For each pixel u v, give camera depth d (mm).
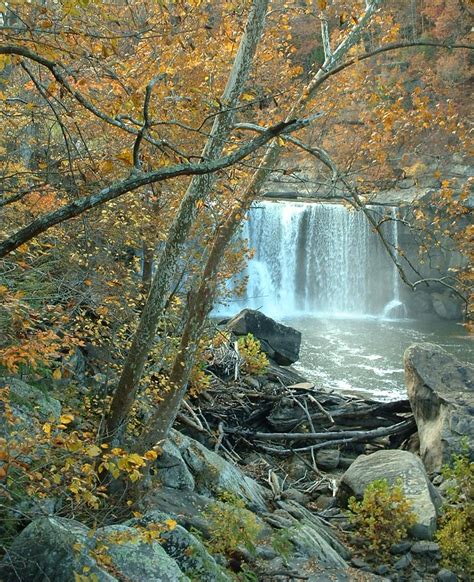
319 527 10141
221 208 9938
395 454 11523
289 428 14562
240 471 11555
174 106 7645
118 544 5438
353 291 33969
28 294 7656
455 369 14195
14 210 7711
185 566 6781
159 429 9266
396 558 9477
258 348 16438
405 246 33375
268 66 11008
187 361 9445
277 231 33031
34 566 5473
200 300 9461
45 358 6711
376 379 22141
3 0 4512
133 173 4000
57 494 5480
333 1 10266
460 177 28828
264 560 8383
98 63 5266
